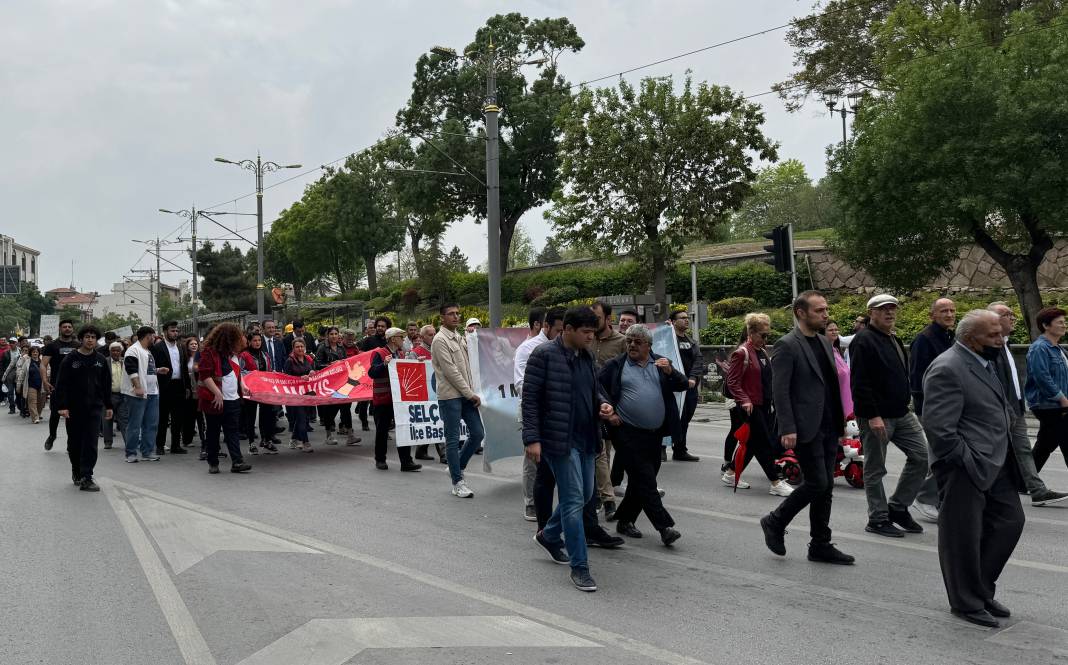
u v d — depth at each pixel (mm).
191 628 4785
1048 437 8117
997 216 20328
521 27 48000
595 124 27969
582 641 4488
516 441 9219
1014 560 5945
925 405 4840
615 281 39125
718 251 38969
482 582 5637
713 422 15773
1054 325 8117
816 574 5730
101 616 5016
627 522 6848
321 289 86812
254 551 6488
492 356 9219
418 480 9867
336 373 13195
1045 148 16844
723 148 27172
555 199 29562
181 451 12820
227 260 79812
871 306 6824
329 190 67812
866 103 23484
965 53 17906
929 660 4176
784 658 4223
